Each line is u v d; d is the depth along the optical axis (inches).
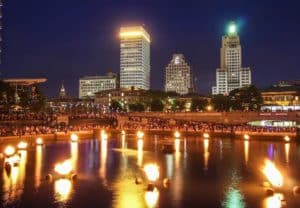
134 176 2721.5
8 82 7391.7
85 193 2245.3
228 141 5172.2
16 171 2869.1
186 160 3452.3
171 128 6259.8
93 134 6003.9
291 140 5059.1
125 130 6343.5
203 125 6392.7
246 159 3513.8
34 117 6397.6
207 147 4461.1
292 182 2554.1
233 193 2252.7
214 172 2881.4
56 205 2021.4
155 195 2207.2
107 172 2866.6
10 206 2003.0
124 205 2022.6
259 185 2452.0
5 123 5718.5
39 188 2351.1
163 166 3139.8
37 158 3540.8
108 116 7490.2
